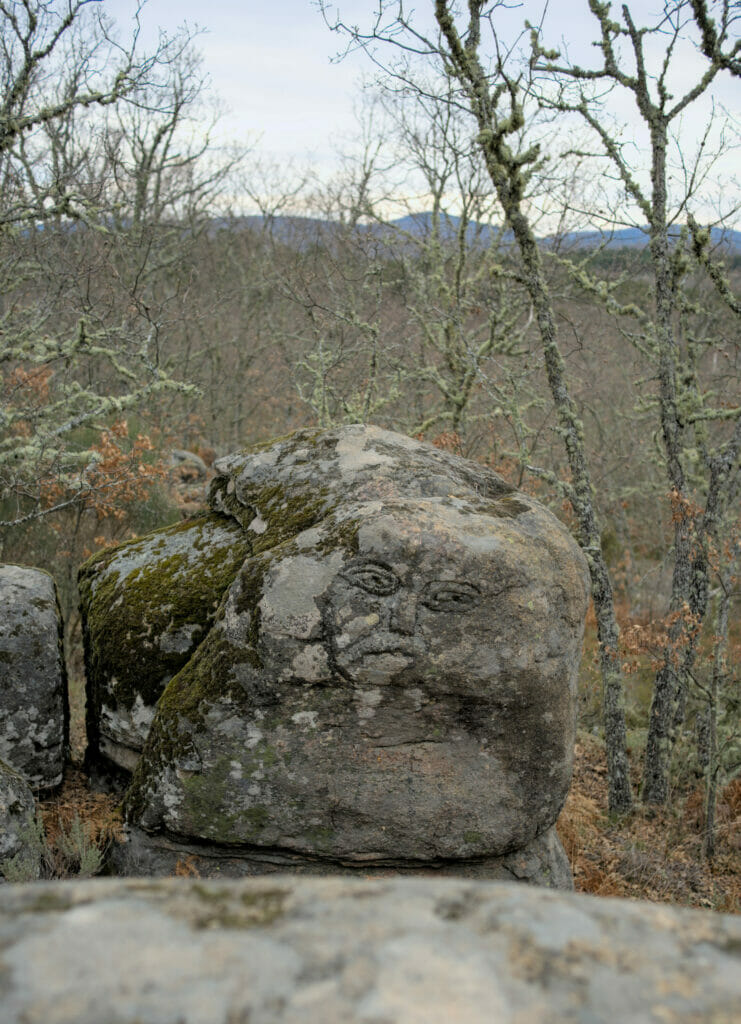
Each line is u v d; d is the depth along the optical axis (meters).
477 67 6.54
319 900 1.00
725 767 6.83
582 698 9.05
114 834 3.96
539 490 10.42
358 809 3.82
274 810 3.80
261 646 3.73
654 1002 0.87
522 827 3.98
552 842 4.33
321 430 4.62
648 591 12.55
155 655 4.15
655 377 7.27
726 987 0.89
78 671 6.98
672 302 6.86
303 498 4.22
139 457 7.16
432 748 3.84
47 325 10.55
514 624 3.78
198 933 0.93
